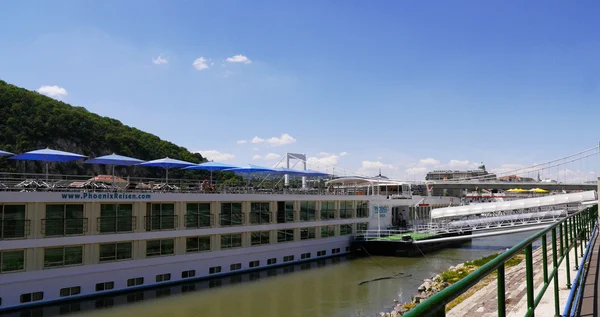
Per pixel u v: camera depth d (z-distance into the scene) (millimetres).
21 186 31469
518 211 65312
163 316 27828
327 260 48031
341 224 51406
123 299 31062
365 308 30500
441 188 139750
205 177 93875
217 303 30953
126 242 32344
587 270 14336
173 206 35250
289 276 39812
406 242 49875
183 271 35312
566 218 12359
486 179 156625
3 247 26750
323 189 59969
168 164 40188
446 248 59094
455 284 3416
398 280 39250
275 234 43156
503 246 61812
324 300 32406
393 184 66312
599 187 21047
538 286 15117
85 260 30141
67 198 29375
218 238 37938
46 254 28609
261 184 60500
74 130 86625
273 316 28422
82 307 29047
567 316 8703
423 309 2924
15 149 73625
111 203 31719
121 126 103062
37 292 27891
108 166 87438
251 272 40406
